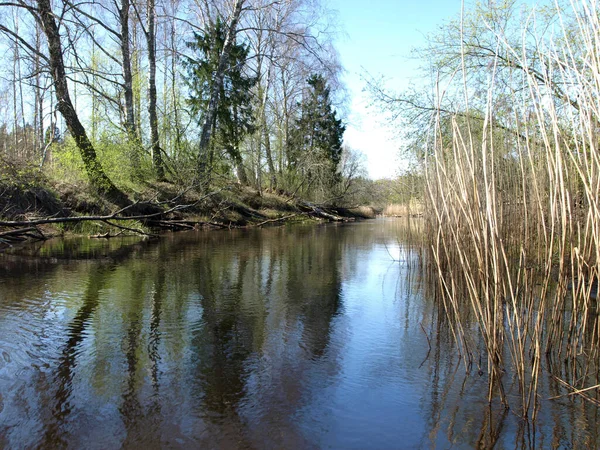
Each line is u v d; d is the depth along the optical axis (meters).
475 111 7.34
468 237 4.90
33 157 15.80
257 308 5.62
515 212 5.14
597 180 3.09
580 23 2.88
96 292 6.21
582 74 3.02
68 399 3.18
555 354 3.96
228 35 18.98
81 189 13.91
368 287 6.97
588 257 3.53
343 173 35.97
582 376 3.54
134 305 5.61
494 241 3.18
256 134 26.80
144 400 3.19
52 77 13.91
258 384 3.47
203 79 19.66
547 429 2.84
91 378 3.52
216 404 3.15
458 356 4.07
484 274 3.31
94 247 10.83
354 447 2.67
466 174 3.65
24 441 2.68
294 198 28.25
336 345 4.34
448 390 3.39
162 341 4.37
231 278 7.43
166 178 18.62
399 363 3.90
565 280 3.68
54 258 8.98
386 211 33.34
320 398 3.27
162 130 19.02
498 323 3.41
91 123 16.70
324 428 2.87
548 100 3.15
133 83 18.23
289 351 4.17
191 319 5.10
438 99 3.78
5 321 4.84
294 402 3.20
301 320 5.14
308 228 20.23
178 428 2.85
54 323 4.82
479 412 3.07
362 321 5.13
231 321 5.06
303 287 6.88
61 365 3.75
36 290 6.23
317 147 31.62
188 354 4.05
